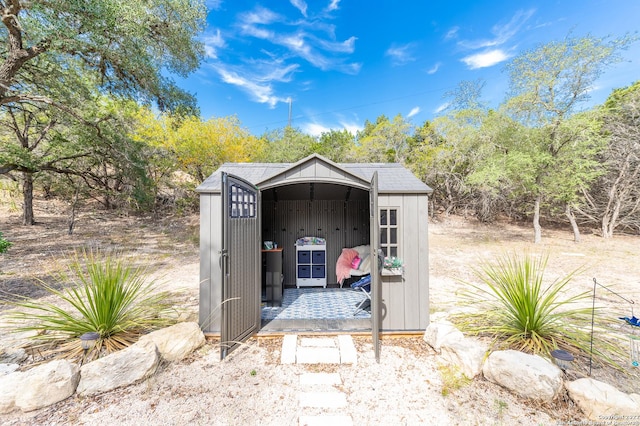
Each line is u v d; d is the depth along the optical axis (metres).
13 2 6.37
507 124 11.87
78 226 13.07
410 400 2.63
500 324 3.56
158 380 2.88
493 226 16.75
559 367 2.83
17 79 8.20
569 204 12.15
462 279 7.20
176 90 10.71
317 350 3.46
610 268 7.84
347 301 5.39
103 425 2.27
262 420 2.38
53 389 2.44
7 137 11.95
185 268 8.06
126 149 11.23
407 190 4.07
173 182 17.25
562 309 4.90
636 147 11.28
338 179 4.00
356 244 6.87
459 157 15.61
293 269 6.72
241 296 3.64
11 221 12.70
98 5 6.39
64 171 11.35
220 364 3.21
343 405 2.57
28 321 3.94
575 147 10.94
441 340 3.45
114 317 3.36
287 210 6.85
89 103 9.30
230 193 3.41
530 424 2.30
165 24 8.43
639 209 12.48
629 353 3.12
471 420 2.37
